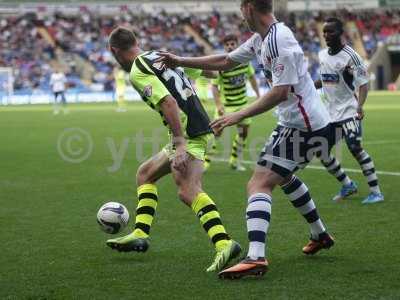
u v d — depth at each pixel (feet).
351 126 95.09
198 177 63.67
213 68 65.82
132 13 654.94
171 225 81.97
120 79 360.07
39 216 88.74
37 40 590.96
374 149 165.17
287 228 78.64
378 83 604.08
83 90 533.55
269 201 58.75
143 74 61.41
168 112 60.39
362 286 55.01
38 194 107.14
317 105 59.52
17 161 151.74
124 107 391.86
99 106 419.13
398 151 160.35
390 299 51.52
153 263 63.87
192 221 84.23
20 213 90.89
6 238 75.51
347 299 51.65
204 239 74.02
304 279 57.47
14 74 540.52
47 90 524.93
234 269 57.00
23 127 250.37
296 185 63.21
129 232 78.33
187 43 625.41
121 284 56.80
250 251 57.62
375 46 620.49
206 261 64.44
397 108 337.31
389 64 611.06
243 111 57.00
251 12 58.03
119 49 65.00
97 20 634.02
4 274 60.29
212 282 57.06
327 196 101.96
